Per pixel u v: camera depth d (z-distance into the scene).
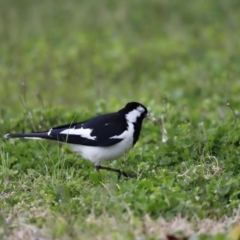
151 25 23.70
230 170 10.98
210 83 18.59
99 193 9.88
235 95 17.42
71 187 10.58
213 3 24.95
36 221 9.39
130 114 11.37
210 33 22.50
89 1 25.33
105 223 8.85
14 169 11.88
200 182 9.89
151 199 9.42
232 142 12.11
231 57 20.64
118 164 12.03
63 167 11.61
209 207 9.35
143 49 21.77
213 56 20.80
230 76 18.80
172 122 14.13
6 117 15.06
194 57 21.27
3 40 22.73
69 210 9.40
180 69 20.39
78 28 23.59
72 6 24.92
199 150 11.88
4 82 19.66
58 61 21.06
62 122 14.31
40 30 23.30
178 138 12.45
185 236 8.61
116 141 11.10
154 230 8.67
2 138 13.46
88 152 11.29
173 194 9.61
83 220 9.14
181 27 23.44
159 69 20.67
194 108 16.62
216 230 8.71
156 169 11.49
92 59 21.16
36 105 17.41
